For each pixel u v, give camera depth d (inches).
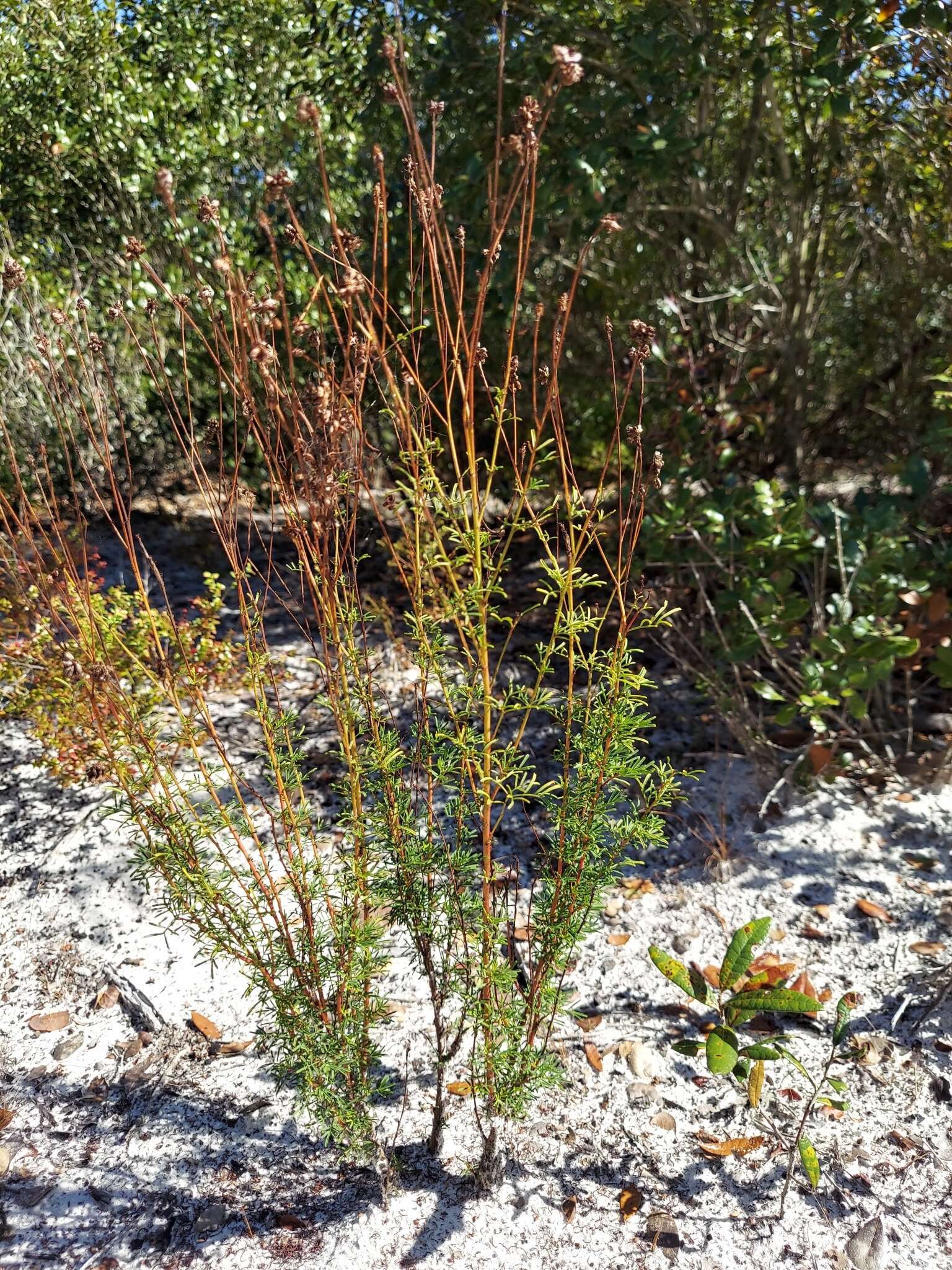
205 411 219.0
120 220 229.8
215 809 91.4
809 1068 87.6
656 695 147.3
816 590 139.9
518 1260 71.1
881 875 111.2
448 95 165.6
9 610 123.8
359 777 71.0
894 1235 73.0
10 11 232.4
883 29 139.0
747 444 193.2
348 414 60.9
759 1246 72.4
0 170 223.0
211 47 238.1
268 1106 83.8
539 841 81.1
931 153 165.8
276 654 156.8
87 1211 75.0
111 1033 92.0
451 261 61.3
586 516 68.4
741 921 104.7
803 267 198.2
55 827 119.8
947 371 150.6
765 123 190.4
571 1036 91.3
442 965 76.2
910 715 127.2
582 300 193.9
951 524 157.8
